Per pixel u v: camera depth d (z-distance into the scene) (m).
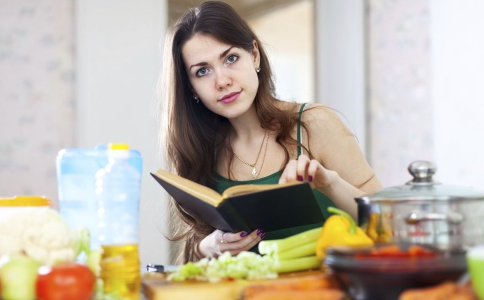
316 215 1.68
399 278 1.13
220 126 2.27
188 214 2.20
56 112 4.56
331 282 1.27
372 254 1.21
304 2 5.46
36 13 4.53
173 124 2.23
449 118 4.32
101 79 4.61
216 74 2.01
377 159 4.95
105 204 1.47
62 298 1.16
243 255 1.52
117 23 4.66
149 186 4.62
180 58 2.14
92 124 4.58
